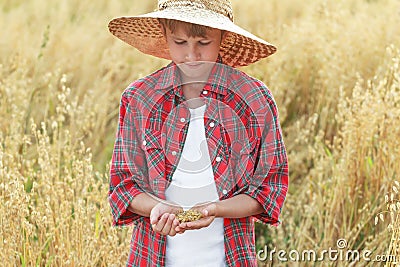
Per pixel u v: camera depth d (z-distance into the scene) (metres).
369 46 6.38
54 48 7.16
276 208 2.83
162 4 2.92
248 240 2.88
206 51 2.80
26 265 3.76
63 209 4.03
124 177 2.91
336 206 4.63
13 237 3.71
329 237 4.42
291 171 5.47
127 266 2.94
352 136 4.77
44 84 6.17
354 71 6.07
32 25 8.02
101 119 5.98
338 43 6.44
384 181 4.55
